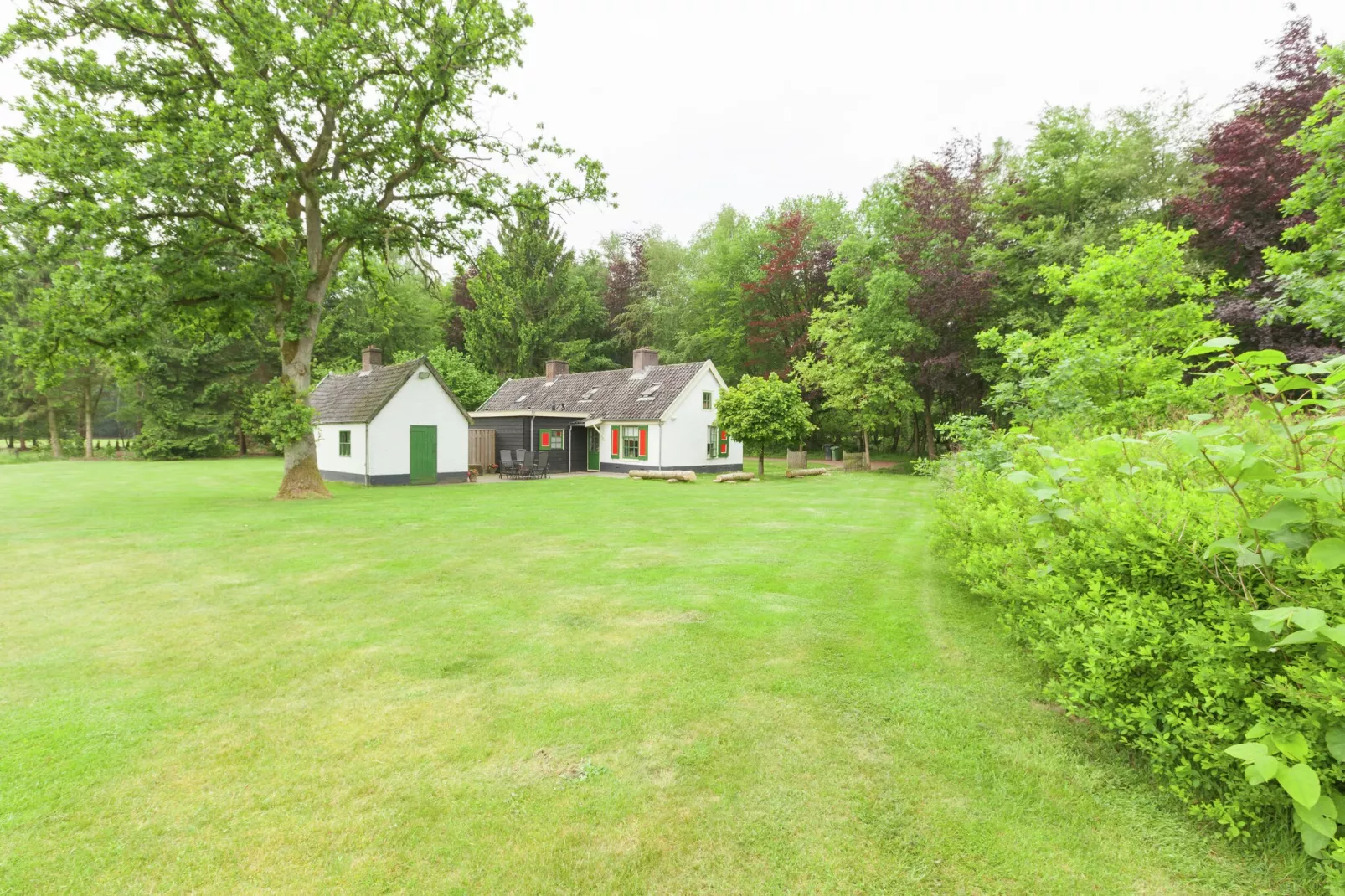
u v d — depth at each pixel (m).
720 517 12.12
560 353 43.00
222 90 14.55
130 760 3.25
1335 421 2.22
